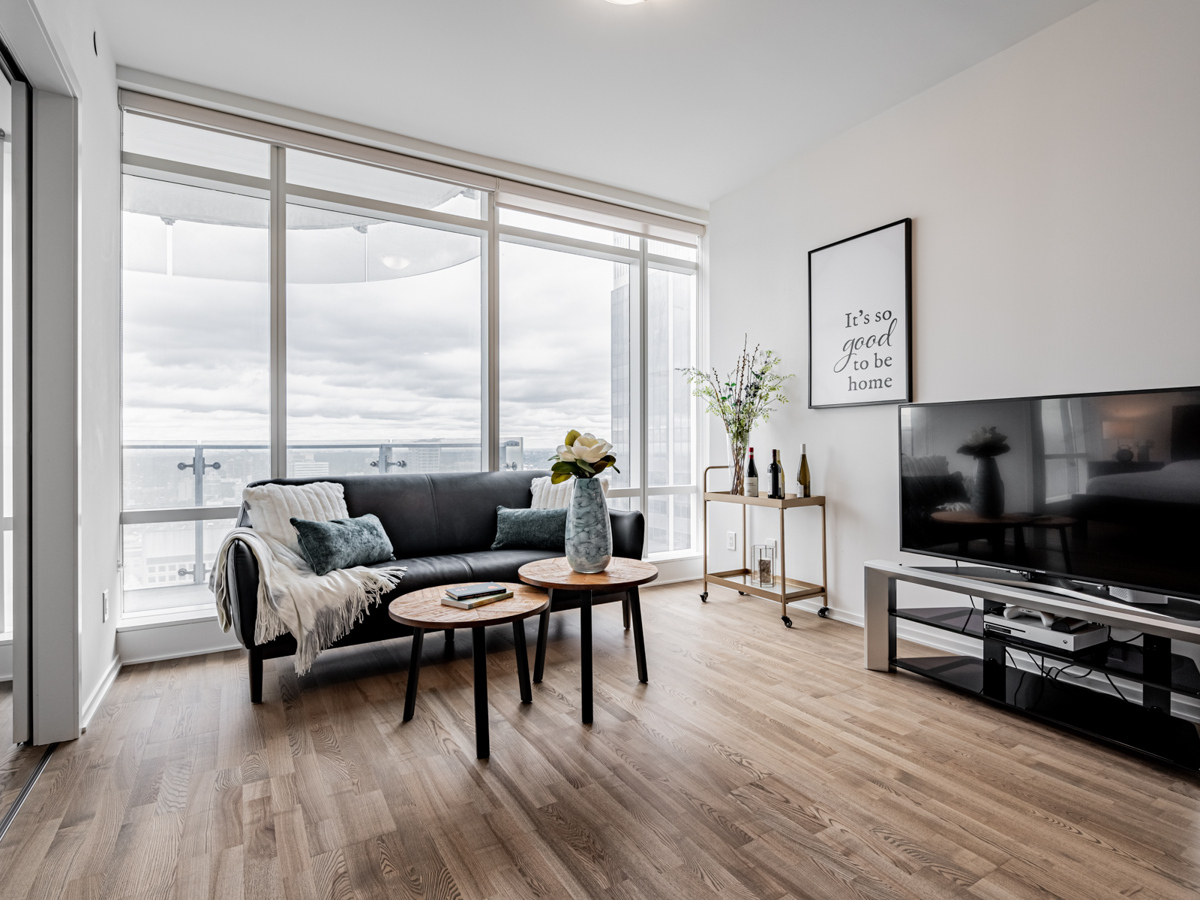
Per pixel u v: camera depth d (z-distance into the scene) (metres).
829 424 3.60
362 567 2.80
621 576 2.45
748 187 4.18
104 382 2.62
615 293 4.55
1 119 2.59
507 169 3.87
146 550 3.07
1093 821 1.64
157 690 2.56
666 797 1.74
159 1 2.45
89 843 1.55
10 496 2.71
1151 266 2.31
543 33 2.66
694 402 4.79
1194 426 1.93
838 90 3.10
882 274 3.27
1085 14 2.49
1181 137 2.24
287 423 3.39
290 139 3.30
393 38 2.69
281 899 1.35
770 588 3.64
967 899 1.35
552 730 2.17
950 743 2.07
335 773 1.88
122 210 3.04
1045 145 2.62
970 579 2.45
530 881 1.41
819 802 1.72
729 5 2.48
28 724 2.07
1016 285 2.73
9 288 2.72
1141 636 2.35
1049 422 2.29
